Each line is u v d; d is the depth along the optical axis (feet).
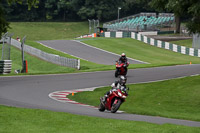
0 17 179.93
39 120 79.46
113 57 392.27
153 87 175.73
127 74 228.22
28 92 150.71
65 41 515.50
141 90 169.27
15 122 75.61
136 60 375.86
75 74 231.30
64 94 153.38
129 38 545.03
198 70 241.76
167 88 172.24
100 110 109.81
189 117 107.86
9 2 155.22
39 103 120.57
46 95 145.79
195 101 145.07
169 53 439.22
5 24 183.93
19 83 180.14
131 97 155.22
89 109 113.91
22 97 134.62
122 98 104.17
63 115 87.97
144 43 507.30
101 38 555.69
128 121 84.23
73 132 67.21
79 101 140.26
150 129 73.92
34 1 155.22
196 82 181.47
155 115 109.81
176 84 180.55
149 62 365.40
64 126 73.72
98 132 68.49
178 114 118.62
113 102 106.42
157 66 283.38
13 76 214.48
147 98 153.07
